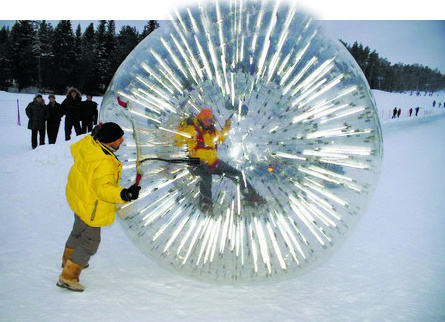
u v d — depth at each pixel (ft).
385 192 19.17
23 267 9.29
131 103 7.51
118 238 11.62
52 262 9.70
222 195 7.13
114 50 189.57
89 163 7.81
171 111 7.13
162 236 7.61
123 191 7.26
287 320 7.50
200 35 7.19
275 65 6.96
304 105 6.99
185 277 8.71
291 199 7.17
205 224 7.33
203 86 7.00
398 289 8.99
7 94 95.61
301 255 7.67
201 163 7.05
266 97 6.95
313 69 7.11
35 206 14.61
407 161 29.35
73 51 185.26
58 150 24.06
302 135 7.01
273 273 7.89
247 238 7.38
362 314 7.86
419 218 14.88
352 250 11.35
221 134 6.97
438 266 10.39
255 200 7.16
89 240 8.27
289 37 7.18
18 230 11.89
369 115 7.61
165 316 7.44
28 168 21.17
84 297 8.07
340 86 7.28
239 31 7.14
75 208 8.18
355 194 7.57
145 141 7.20
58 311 7.47
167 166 7.21
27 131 42.52
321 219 7.43
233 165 7.03
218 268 7.77
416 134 53.52
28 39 179.73
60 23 182.39
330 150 7.11
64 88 184.96
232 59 6.98
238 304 8.03
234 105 6.93
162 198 7.37
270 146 6.97
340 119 7.20
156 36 7.79
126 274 9.24
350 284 9.20
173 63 7.23
